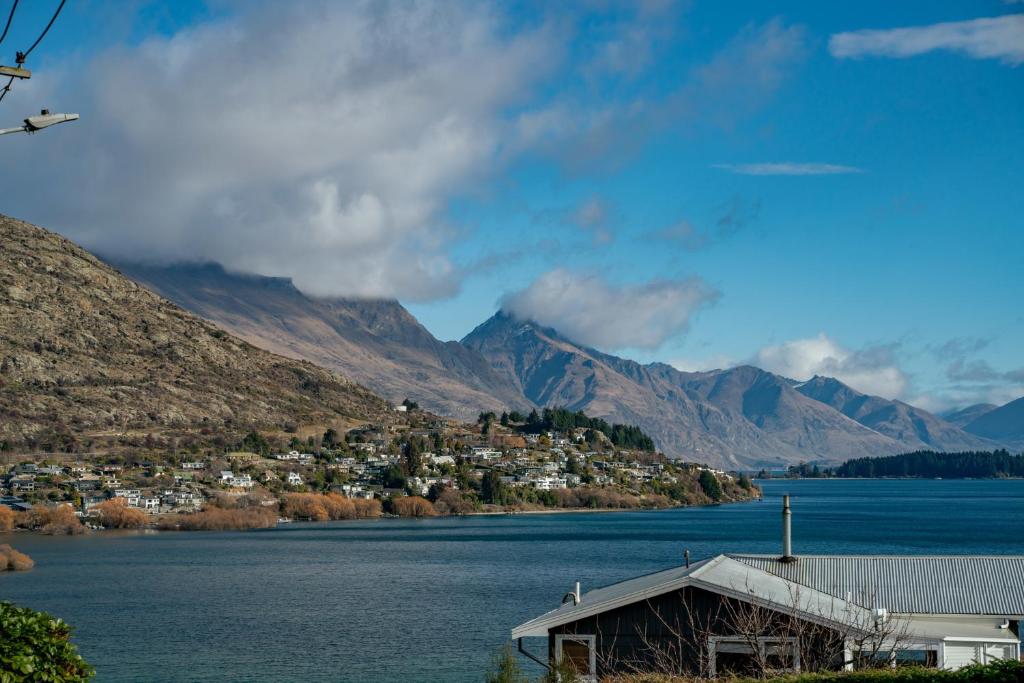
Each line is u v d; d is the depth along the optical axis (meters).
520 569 159.50
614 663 32.50
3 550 176.00
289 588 138.62
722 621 31.75
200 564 178.50
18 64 23.50
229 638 95.38
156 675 77.69
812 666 30.25
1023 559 37.94
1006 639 32.28
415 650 85.69
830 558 39.41
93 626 105.31
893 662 30.59
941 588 36.66
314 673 77.12
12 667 20.84
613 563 167.50
